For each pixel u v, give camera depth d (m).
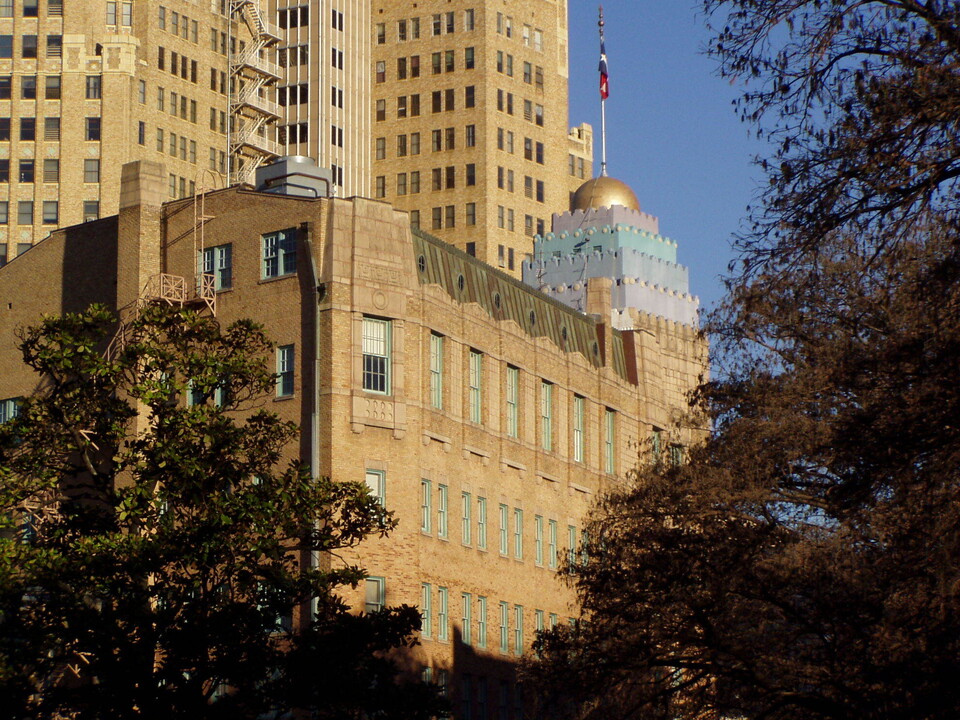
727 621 57.41
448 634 86.62
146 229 89.12
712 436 59.91
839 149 36.59
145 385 59.22
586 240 142.88
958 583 44.28
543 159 190.38
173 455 57.31
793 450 54.88
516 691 92.19
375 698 56.25
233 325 61.94
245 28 184.38
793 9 36.47
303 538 59.78
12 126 171.12
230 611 55.38
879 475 42.50
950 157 35.84
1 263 169.25
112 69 171.25
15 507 60.72
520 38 190.00
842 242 50.56
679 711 59.62
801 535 55.12
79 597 55.50
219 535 56.41
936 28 35.59
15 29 172.75
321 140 180.12
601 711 60.09
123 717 54.97
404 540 83.06
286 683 55.78
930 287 38.81
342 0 185.12
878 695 50.50
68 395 60.28
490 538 91.62
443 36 187.25
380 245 84.88
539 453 97.44
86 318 60.56
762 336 58.41
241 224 86.81
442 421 87.69
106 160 169.75
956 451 40.56
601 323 109.25
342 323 83.00
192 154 177.38
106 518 59.19
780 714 54.97
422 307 86.50
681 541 57.88
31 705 55.06
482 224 182.00
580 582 60.97
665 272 142.25
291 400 83.25
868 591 52.25
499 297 97.12
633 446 108.12
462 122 184.88
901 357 41.75
